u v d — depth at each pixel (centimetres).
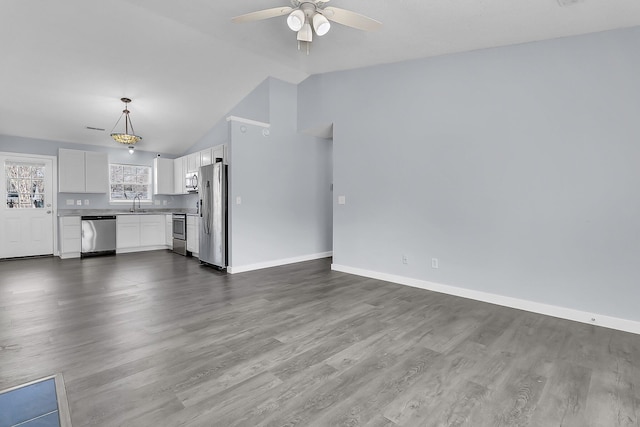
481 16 262
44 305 321
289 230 546
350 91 464
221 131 623
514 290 323
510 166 322
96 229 612
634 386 187
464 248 356
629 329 264
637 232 261
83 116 541
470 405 169
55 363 208
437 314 302
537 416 161
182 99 536
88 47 389
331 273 468
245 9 302
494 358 219
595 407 168
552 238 300
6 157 565
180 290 378
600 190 276
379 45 348
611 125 270
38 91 459
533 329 268
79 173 618
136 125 602
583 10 238
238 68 480
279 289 383
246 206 488
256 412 162
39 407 164
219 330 263
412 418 159
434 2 247
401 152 408
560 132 293
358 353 225
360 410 164
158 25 371
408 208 403
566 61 289
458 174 358
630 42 261
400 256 412
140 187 721
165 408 165
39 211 598
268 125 512
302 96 540
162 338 247
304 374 198
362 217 452
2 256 569
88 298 346
